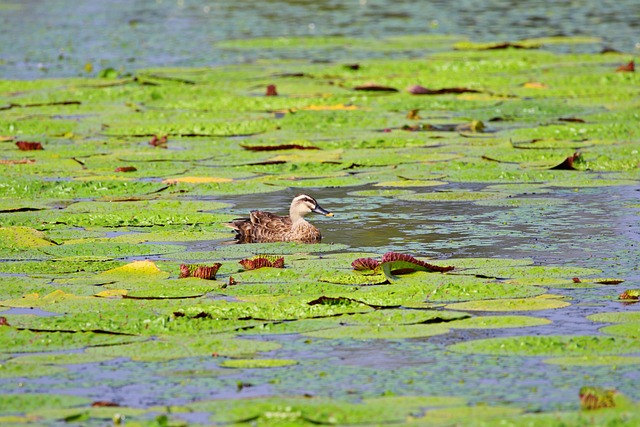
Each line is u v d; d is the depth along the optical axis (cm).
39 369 1074
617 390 1006
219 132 2480
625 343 1127
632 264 1436
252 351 1127
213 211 1783
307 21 4800
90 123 2598
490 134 2416
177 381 1048
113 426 934
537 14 4919
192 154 2244
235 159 2194
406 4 5372
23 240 1572
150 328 1189
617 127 2439
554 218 1706
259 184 1972
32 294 1301
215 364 1092
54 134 2472
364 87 3017
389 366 1084
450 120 2594
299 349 1133
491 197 1852
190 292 1310
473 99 2859
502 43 3981
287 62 3622
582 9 5062
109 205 1816
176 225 1702
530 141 2325
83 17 4841
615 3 5266
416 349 1130
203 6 5319
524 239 1579
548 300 1268
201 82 3200
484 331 1177
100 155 2241
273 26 4625
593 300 1276
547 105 2748
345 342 1150
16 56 3762
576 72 3309
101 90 3022
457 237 1600
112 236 1628
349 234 1636
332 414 951
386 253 1416
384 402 984
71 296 1299
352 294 1294
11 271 1418
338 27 4603
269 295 1301
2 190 1925
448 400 990
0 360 1098
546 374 1053
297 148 2278
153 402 997
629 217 1705
